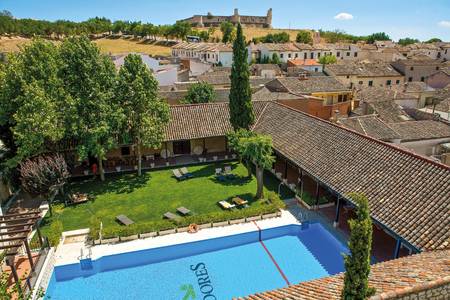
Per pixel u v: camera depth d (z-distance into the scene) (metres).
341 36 172.88
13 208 28.39
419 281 10.76
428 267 12.45
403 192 19.64
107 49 139.50
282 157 31.47
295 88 54.81
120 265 22.09
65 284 20.30
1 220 20.00
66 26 145.88
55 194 29.52
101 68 31.44
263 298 12.85
